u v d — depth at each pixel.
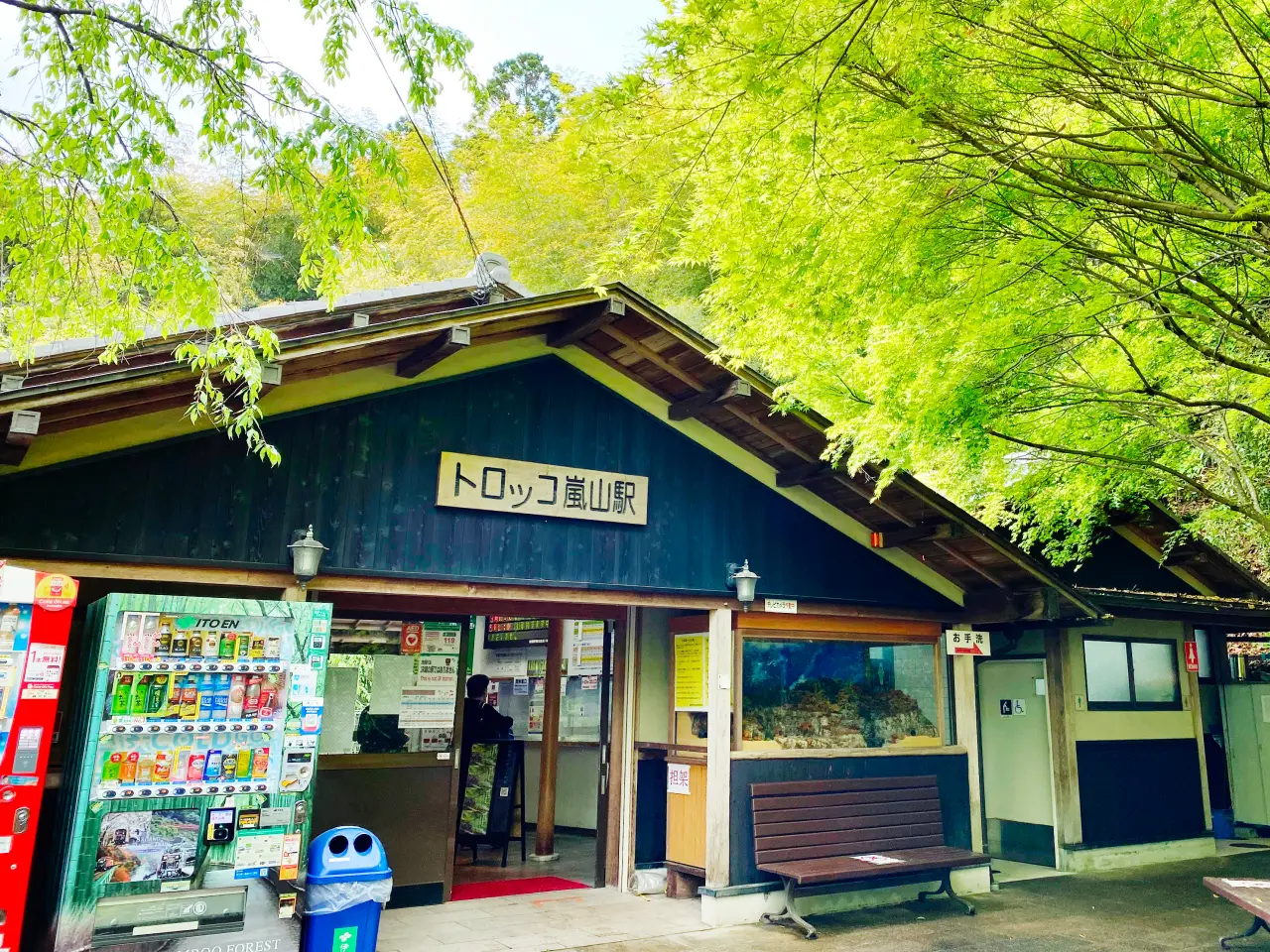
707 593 7.04
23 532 4.81
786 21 3.66
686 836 7.19
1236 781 10.91
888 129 4.13
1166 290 5.03
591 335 6.55
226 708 4.57
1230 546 13.07
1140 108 4.61
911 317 5.19
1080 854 8.77
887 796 7.44
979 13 3.99
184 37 4.66
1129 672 9.88
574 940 6.02
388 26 4.50
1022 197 4.80
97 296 4.80
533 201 20.59
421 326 5.41
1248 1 4.27
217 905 4.30
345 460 5.82
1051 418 6.54
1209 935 6.48
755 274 5.02
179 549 5.20
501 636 11.69
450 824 6.91
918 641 8.23
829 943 6.16
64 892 4.07
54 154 4.55
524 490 6.39
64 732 5.77
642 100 4.11
